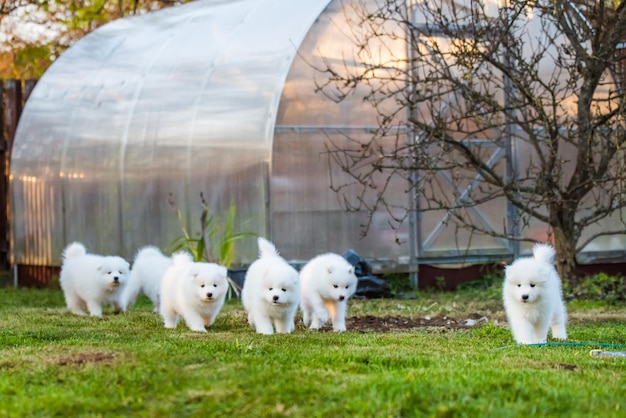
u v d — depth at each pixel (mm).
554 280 9562
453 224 16562
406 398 5941
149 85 17328
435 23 14500
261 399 6074
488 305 13734
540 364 7469
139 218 16984
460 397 6004
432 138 13898
